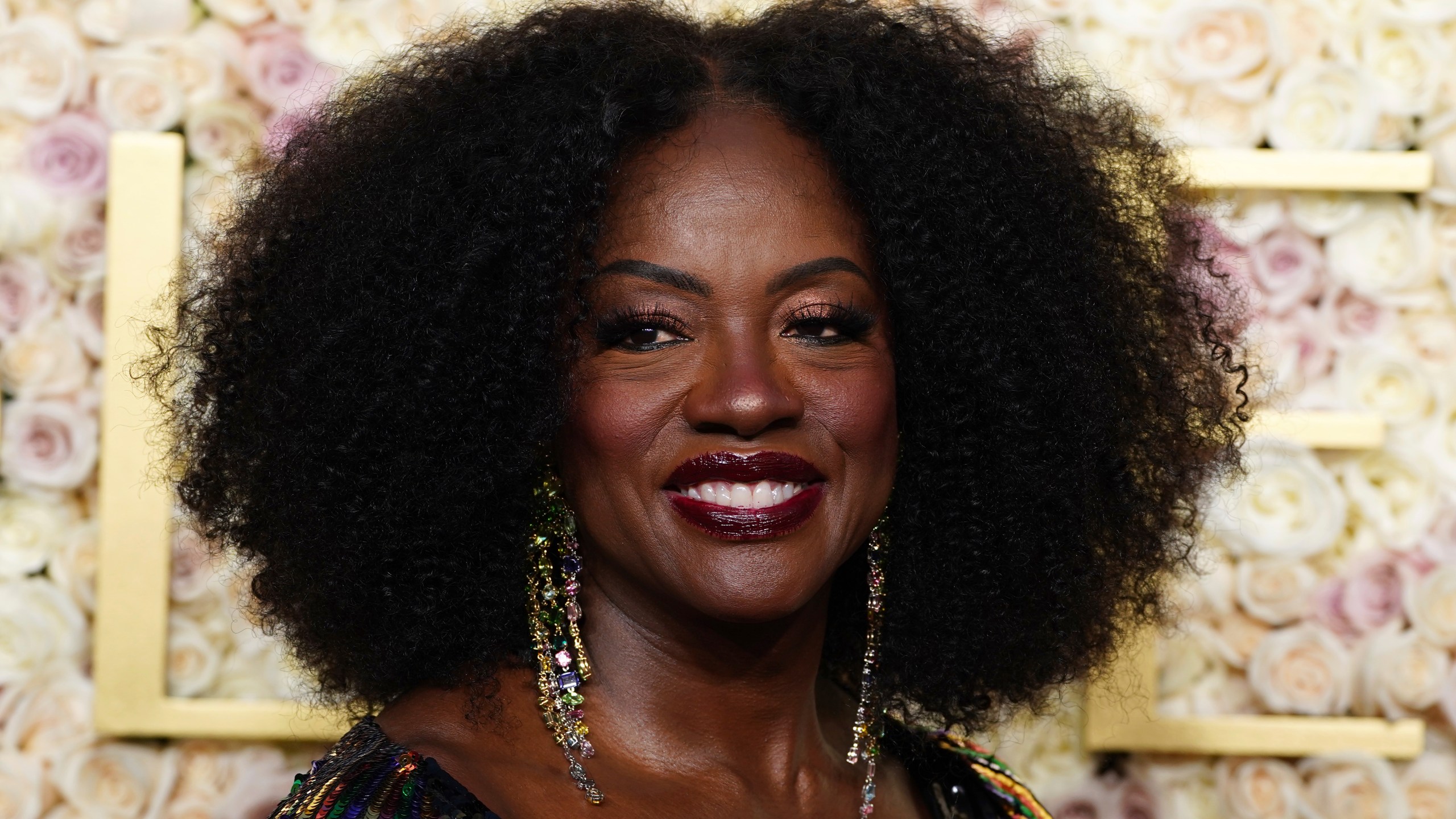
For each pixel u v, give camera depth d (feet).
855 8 5.56
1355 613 9.37
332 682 5.68
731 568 4.66
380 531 4.98
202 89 9.30
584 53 5.01
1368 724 9.30
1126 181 6.38
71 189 9.27
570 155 4.75
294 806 4.19
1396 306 9.45
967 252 5.25
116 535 9.08
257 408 5.14
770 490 4.70
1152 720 9.12
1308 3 9.57
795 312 4.73
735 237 4.64
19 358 9.25
